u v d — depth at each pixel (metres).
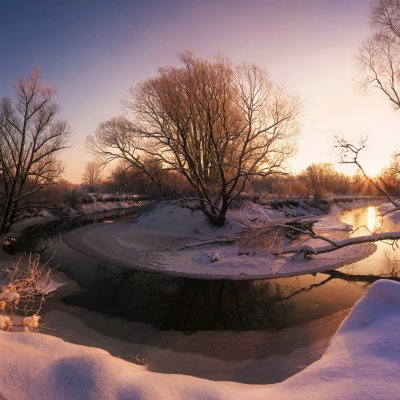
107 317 10.62
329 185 63.50
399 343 4.25
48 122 23.50
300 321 10.38
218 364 7.77
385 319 4.98
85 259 17.81
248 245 17.53
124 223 30.25
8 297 5.34
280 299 12.38
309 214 40.59
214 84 20.62
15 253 18.62
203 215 25.95
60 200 33.41
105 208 48.19
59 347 3.76
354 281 14.38
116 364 3.33
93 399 2.79
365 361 4.05
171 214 27.56
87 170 72.69
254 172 21.30
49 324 9.71
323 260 16.92
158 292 13.12
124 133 31.34
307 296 12.65
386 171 21.30
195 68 20.83
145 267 16.25
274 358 8.02
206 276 14.83
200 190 24.22
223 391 3.30
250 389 4.08
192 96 21.34
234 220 24.20
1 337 3.83
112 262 17.22
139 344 8.86
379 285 5.47
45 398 2.78
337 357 4.31
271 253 17.56
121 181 35.56
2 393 2.78
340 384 3.63
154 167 31.48
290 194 52.16
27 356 3.32
